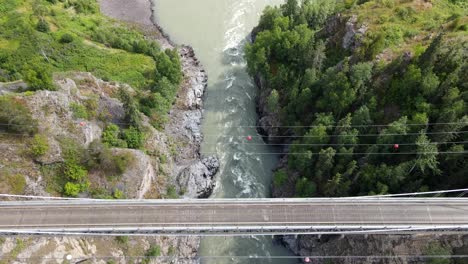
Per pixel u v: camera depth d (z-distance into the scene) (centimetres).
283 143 9938
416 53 8150
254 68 10425
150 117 9756
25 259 6512
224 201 7281
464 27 8762
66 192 7425
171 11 13400
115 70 10906
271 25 11444
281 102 9875
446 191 6669
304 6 11062
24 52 10725
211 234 6944
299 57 9994
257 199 7288
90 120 8556
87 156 7631
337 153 7825
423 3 9969
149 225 6931
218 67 11831
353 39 9394
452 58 7762
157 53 11594
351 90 8075
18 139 7394
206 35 12644
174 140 9825
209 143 10206
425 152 6725
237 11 13388
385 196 7050
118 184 7806
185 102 10612
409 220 6950
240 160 9888
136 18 13138
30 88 8194
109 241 7450
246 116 10738
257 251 8581
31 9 12431
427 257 6938
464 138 6956
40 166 7425
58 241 6925
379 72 8400
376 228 6825
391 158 7538
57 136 7662
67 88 8500
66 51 11131
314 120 8875
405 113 7700
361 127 7894
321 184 8200
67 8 12912
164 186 8900
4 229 6588
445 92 7450
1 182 6988
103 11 13225
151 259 7688
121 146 8506
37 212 6931
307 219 7044
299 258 8406
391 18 9525
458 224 6812
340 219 7019
